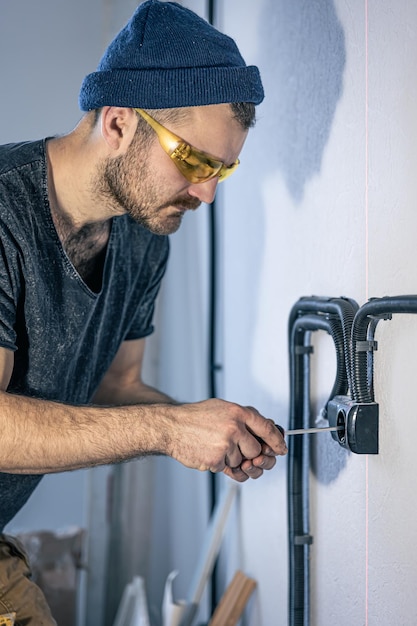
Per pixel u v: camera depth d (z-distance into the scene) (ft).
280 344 5.71
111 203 4.28
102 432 3.92
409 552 3.85
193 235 7.88
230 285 6.99
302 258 5.21
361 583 4.38
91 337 4.89
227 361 7.16
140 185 4.07
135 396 5.58
